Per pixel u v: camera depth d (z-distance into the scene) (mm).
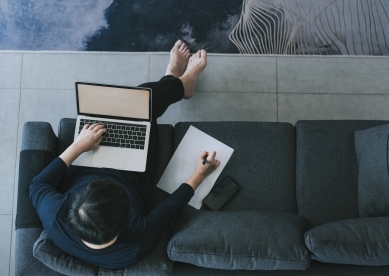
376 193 1512
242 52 2121
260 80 2111
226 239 1431
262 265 1422
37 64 2119
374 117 2088
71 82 2113
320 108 2098
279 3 2129
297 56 2119
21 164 1576
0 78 2113
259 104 2102
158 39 2125
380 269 1476
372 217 1470
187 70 2012
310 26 2123
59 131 1711
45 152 1600
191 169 1723
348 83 2105
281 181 1689
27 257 1488
